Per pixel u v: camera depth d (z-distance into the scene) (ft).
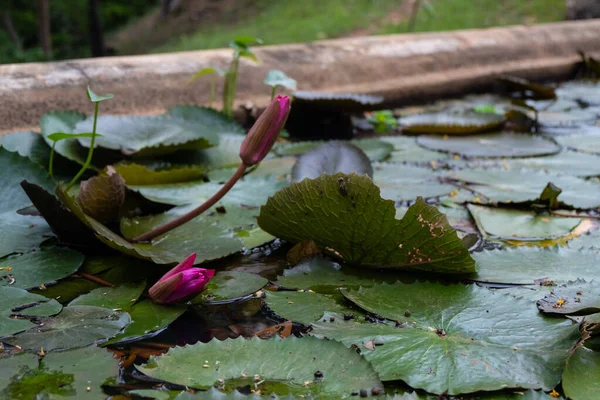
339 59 8.19
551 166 5.89
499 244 4.75
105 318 3.98
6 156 4.85
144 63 6.61
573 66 11.04
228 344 3.79
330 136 7.13
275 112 4.37
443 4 21.30
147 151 5.47
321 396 3.58
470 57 9.68
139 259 4.51
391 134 7.18
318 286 4.27
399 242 4.30
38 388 3.59
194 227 4.71
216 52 7.30
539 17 18.69
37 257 4.43
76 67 6.21
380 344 3.83
